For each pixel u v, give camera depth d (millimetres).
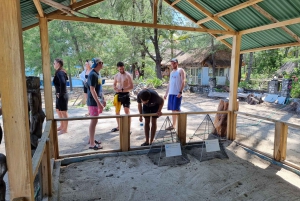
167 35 16688
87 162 3545
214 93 12781
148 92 3717
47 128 2793
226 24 4402
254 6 3510
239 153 4059
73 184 2896
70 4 3256
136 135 4887
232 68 4500
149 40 18500
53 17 3287
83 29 11266
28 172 1274
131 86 4934
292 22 3289
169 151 3590
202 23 4707
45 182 2449
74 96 11586
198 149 4113
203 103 10438
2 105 1202
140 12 14945
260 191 2820
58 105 4742
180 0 4223
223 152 3912
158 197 2680
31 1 2832
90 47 12094
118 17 14641
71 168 3340
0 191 1302
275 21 3648
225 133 4816
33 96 2574
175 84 4855
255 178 3146
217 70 18766
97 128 5465
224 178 3137
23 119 1234
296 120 7023
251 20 3936
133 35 15000
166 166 3463
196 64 18016
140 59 16828
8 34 1159
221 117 4840
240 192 2799
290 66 19453
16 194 1277
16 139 1238
